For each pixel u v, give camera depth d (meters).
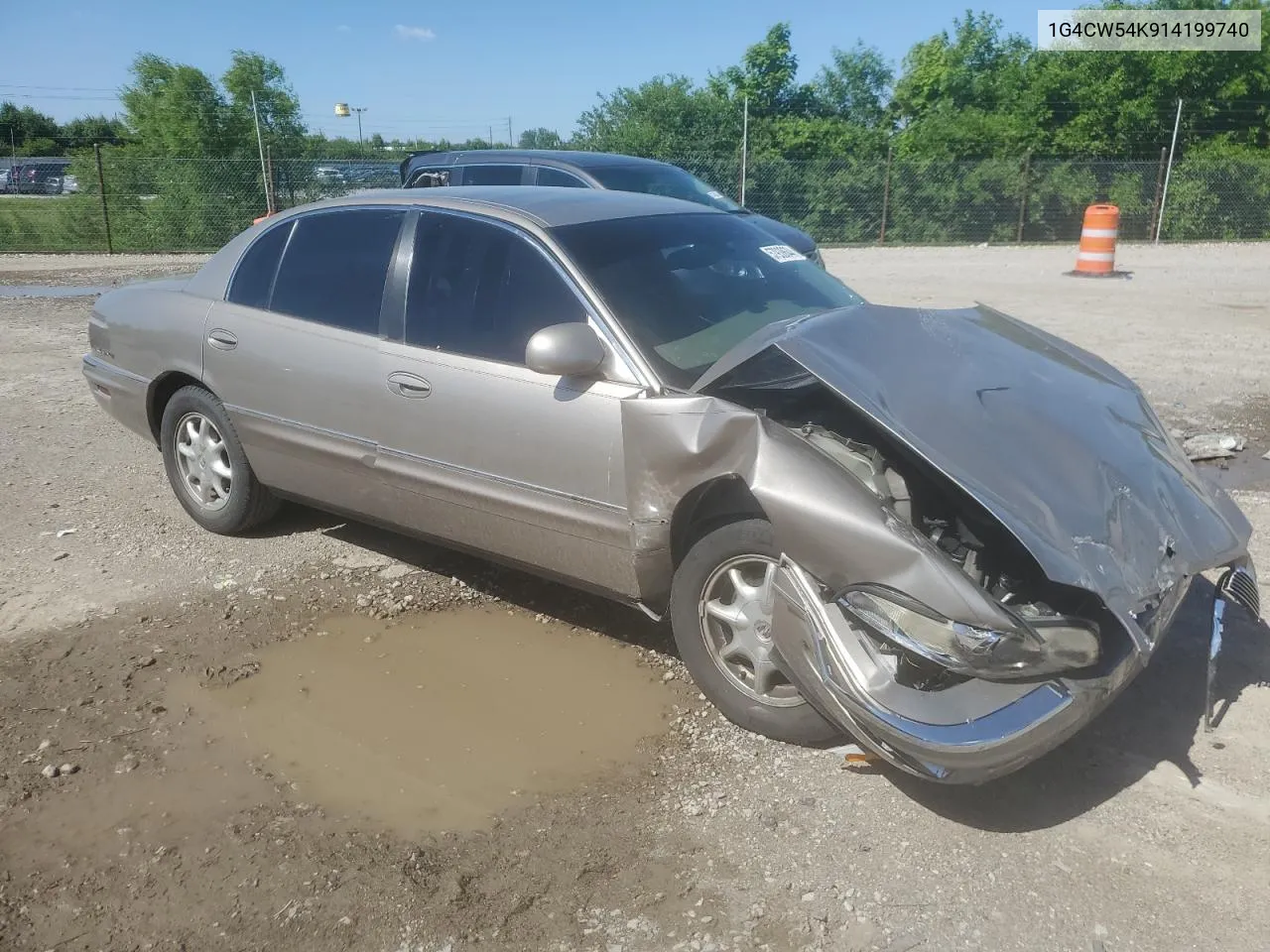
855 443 3.29
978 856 2.92
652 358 3.60
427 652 4.11
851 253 20.59
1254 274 15.68
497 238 4.04
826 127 26.11
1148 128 23.77
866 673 2.91
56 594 4.55
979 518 3.12
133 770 3.36
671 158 22.39
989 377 3.48
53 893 2.82
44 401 7.84
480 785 3.27
